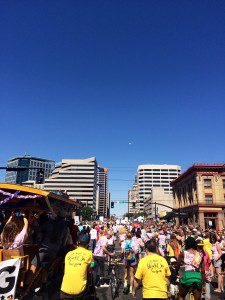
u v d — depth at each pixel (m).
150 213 143.50
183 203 66.62
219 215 54.44
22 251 6.40
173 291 7.05
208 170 56.81
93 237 15.56
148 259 4.84
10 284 5.86
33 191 6.69
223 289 9.95
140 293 9.12
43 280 6.84
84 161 154.25
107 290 9.20
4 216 7.95
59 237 7.14
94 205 161.62
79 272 4.94
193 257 5.96
